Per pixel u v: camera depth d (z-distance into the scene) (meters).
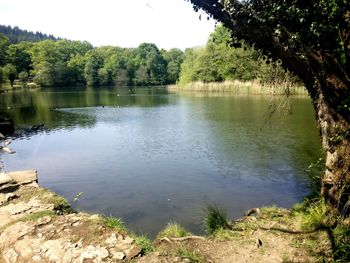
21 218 6.66
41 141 21.36
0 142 21.08
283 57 6.11
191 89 77.81
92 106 44.06
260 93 52.81
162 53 137.38
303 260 5.42
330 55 5.79
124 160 16.06
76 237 5.83
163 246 6.32
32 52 114.31
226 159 15.61
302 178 12.58
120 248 5.49
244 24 6.07
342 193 5.70
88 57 120.94
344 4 5.33
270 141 18.95
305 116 27.16
